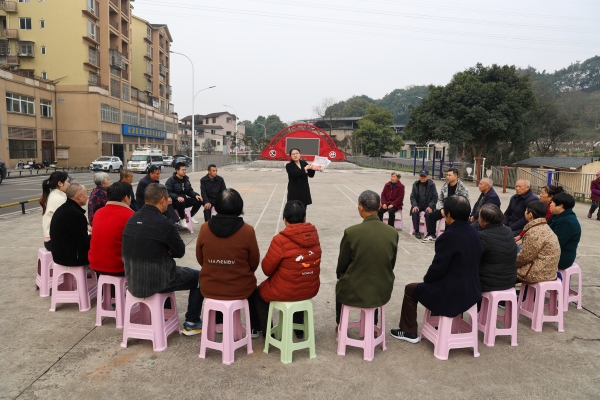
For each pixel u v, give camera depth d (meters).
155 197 3.54
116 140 47.00
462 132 25.08
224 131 93.38
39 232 8.34
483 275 3.77
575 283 5.64
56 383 3.04
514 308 3.79
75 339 3.75
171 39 73.44
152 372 3.22
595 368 3.43
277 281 3.41
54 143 40.50
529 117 36.06
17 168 32.03
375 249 3.41
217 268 3.36
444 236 3.45
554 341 3.92
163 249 3.52
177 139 75.19
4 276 5.50
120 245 3.89
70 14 39.75
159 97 65.94
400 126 75.38
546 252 4.07
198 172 30.83
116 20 47.50
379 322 4.28
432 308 3.55
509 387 3.12
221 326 3.90
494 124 24.42
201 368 3.30
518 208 5.60
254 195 15.02
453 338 3.53
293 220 3.40
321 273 5.87
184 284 3.74
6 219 9.95
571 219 4.48
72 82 40.72
